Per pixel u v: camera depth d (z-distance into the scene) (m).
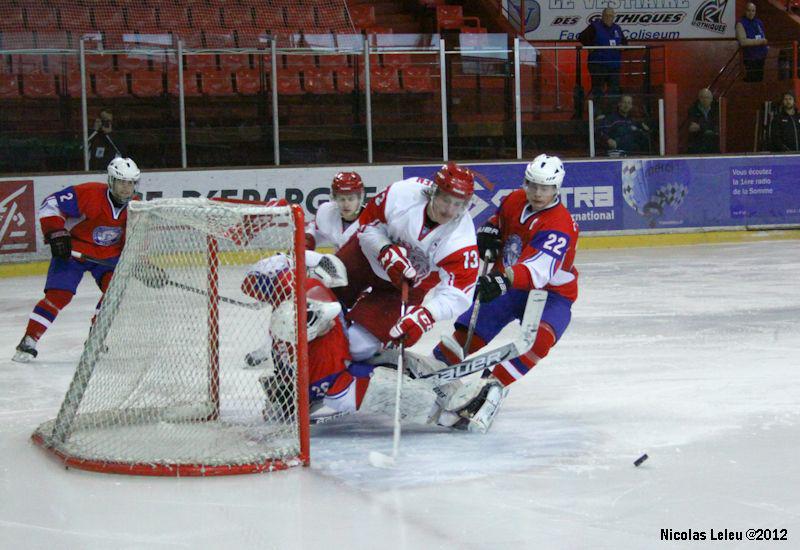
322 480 8.55
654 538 7.19
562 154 28.97
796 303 18.52
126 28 31.94
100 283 14.84
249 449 9.10
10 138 25.58
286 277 9.09
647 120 29.42
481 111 28.44
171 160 26.78
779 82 34.56
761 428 10.25
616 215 28.92
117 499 8.10
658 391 11.97
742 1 39.97
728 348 14.54
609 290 20.47
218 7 33.00
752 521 7.53
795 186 30.31
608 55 29.30
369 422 10.61
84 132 26.05
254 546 7.08
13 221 24.97
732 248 27.69
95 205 14.21
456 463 9.07
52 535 7.35
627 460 9.16
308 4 33.88
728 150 36.03
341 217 11.91
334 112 27.78
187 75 27.03
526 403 11.45
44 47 26.55
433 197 9.10
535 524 7.48
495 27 37.53
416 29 37.12
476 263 9.51
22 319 18.45
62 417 9.48
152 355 9.90
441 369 9.88
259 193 26.88
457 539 7.18
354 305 10.47
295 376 8.92
